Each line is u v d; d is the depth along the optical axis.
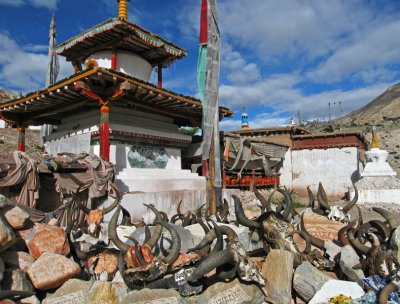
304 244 8.24
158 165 15.55
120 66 15.20
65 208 9.43
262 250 7.60
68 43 15.20
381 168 21.17
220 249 6.17
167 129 16.61
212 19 14.98
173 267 6.11
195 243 8.40
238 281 6.04
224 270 5.98
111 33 13.95
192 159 18.92
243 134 28.83
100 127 12.54
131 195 12.04
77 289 5.86
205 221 11.25
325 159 25.81
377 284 5.78
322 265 7.21
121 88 11.63
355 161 24.81
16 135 37.84
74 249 6.88
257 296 5.97
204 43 15.15
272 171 25.97
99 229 8.29
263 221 7.43
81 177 10.90
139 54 16.00
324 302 5.70
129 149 14.22
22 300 5.62
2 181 9.21
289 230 7.23
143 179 13.67
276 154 25.20
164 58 16.53
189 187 15.89
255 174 24.19
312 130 76.81
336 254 7.54
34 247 6.36
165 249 7.21
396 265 5.75
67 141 14.86
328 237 9.15
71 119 15.93
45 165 10.23
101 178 11.23
